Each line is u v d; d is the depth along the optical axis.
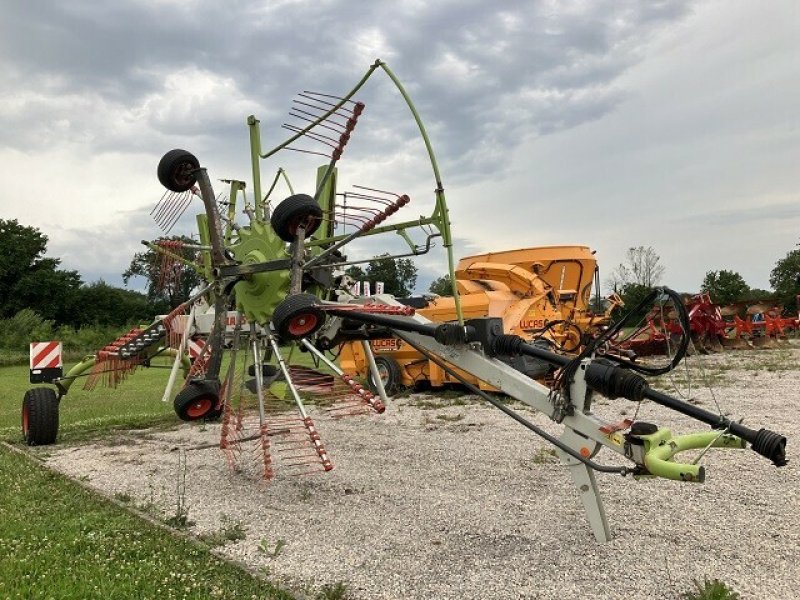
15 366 31.55
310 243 6.24
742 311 21.58
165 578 4.02
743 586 3.89
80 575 4.06
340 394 6.46
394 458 7.64
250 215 6.95
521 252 14.88
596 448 4.37
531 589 3.96
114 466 7.54
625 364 4.48
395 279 40.12
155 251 6.99
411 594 3.94
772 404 10.16
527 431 9.02
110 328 54.34
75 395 15.33
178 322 7.42
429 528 5.13
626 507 5.47
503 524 5.17
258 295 6.23
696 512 5.28
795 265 65.94
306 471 7.06
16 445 9.02
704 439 3.98
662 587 3.93
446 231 4.82
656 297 4.05
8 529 4.91
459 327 4.84
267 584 4.02
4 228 68.31
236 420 6.95
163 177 6.28
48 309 67.31
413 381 13.52
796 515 5.12
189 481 6.75
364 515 5.50
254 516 5.52
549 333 12.89
